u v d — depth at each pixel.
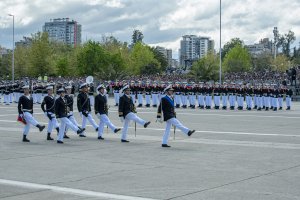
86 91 19.61
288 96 36.62
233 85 36.84
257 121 25.97
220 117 28.78
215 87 37.34
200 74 67.00
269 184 9.96
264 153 14.38
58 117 17.16
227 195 9.01
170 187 9.74
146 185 9.95
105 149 15.48
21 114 17.33
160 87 38.59
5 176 11.00
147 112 32.59
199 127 22.62
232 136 18.98
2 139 18.27
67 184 10.12
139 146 16.19
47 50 78.31
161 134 19.83
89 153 14.59
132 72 86.94
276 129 21.66
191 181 10.31
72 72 83.25
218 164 12.46
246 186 9.78
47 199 8.86
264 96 35.81
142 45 93.00
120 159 13.39
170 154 14.29
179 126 16.00
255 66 124.75
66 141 17.67
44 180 10.54
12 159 13.45
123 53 88.56
